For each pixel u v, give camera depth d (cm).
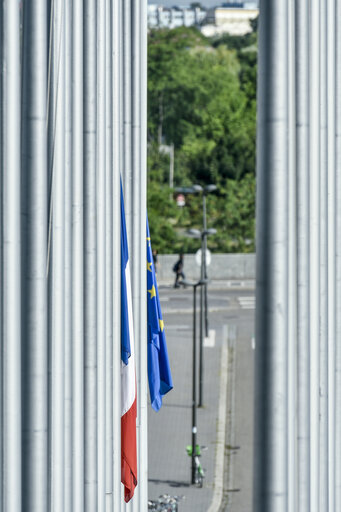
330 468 1339
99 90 1565
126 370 1766
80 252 1374
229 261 8569
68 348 1352
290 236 812
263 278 707
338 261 1338
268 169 705
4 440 905
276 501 704
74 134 1367
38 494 944
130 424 1758
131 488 1769
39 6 942
